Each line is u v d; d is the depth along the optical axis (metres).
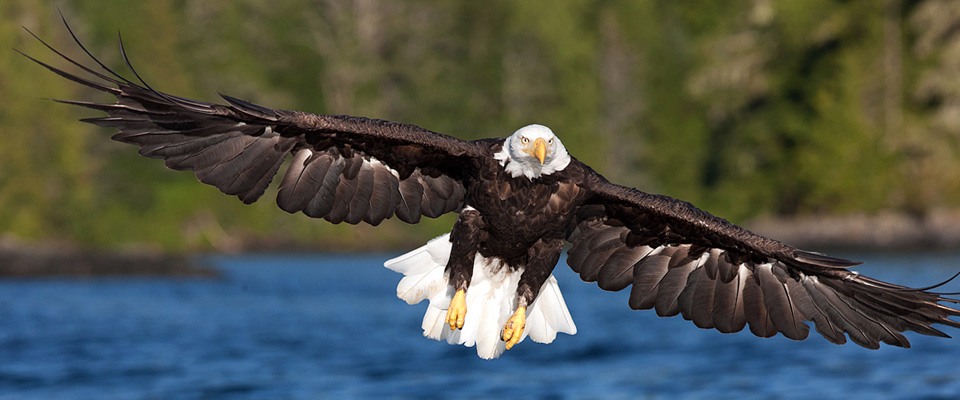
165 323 19.66
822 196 44.06
